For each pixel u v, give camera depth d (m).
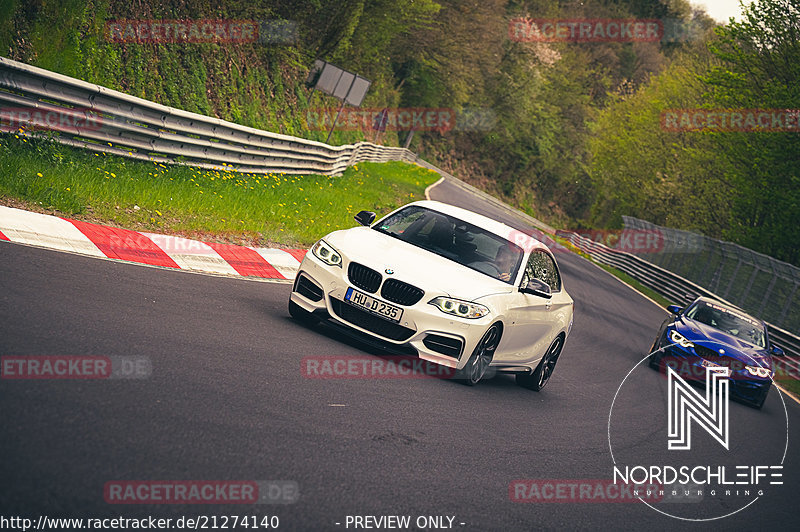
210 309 15.48
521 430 14.41
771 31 82.75
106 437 8.10
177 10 47.38
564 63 196.38
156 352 11.46
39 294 12.45
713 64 114.56
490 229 18.72
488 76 174.38
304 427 10.45
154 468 7.81
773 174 80.50
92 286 14.08
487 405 15.44
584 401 19.67
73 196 20.00
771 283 58.00
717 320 28.80
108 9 38.09
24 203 18.42
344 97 68.62
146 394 9.67
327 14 78.31
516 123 179.62
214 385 10.87
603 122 152.00
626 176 130.25
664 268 83.06
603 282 66.94
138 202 23.36
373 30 99.94
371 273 15.70
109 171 24.44
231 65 55.91
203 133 32.06
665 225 119.44
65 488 6.87
